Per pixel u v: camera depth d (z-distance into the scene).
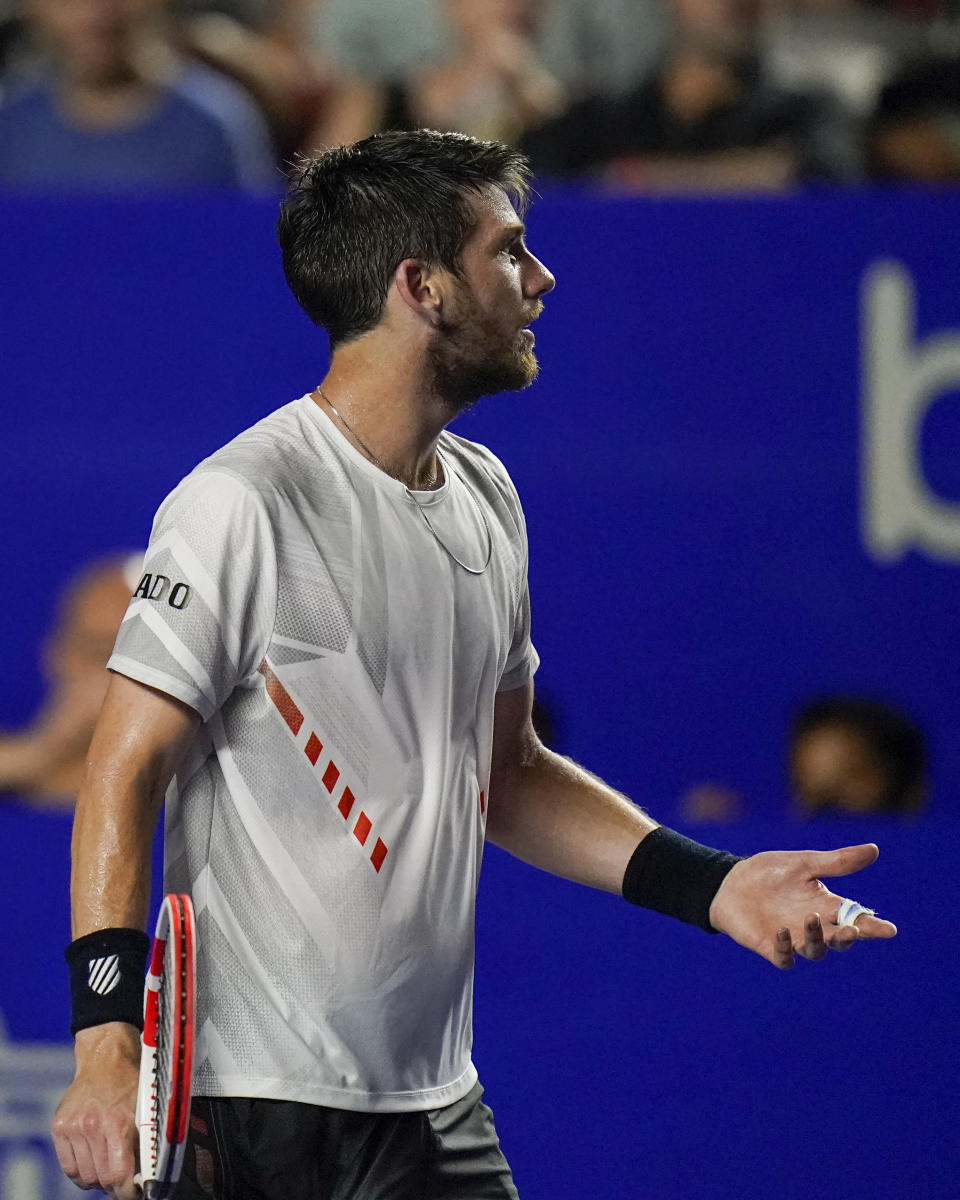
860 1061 13.12
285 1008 7.28
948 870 13.12
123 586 14.76
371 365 7.75
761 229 14.78
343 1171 7.42
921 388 14.75
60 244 14.82
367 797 7.38
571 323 14.80
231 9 21.25
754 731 14.81
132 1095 6.63
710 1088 13.13
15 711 14.80
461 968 7.76
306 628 7.31
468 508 8.05
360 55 20.69
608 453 14.79
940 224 14.72
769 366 14.79
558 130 18.73
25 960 13.18
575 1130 13.09
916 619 14.77
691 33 18.47
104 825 6.96
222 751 7.35
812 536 14.80
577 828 8.74
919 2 23.16
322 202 7.83
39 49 19.45
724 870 8.19
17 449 14.82
